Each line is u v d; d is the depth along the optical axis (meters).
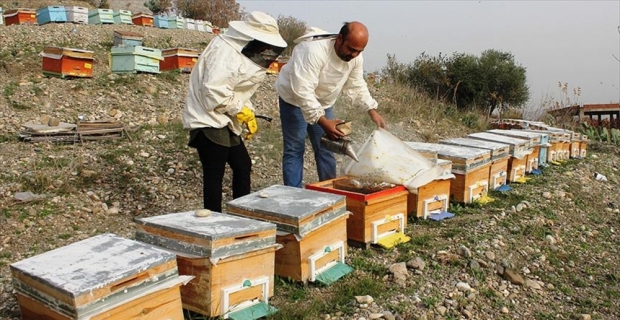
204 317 2.54
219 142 3.42
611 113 11.72
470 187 4.80
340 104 9.38
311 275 3.07
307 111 3.83
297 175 4.29
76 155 5.93
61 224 4.28
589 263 4.10
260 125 8.12
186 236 2.54
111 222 4.41
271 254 2.78
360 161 4.14
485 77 14.41
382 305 3.00
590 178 6.65
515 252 3.98
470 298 3.22
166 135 6.99
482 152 4.87
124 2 26.48
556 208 5.17
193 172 5.84
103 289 2.02
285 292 3.02
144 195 5.08
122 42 11.76
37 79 8.99
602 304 3.41
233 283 2.60
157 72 10.29
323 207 3.09
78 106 8.14
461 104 14.88
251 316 2.62
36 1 21.58
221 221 2.73
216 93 3.22
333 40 3.87
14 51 10.48
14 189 4.84
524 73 14.90
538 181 5.99
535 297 3.41
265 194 3.26
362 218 3.65
